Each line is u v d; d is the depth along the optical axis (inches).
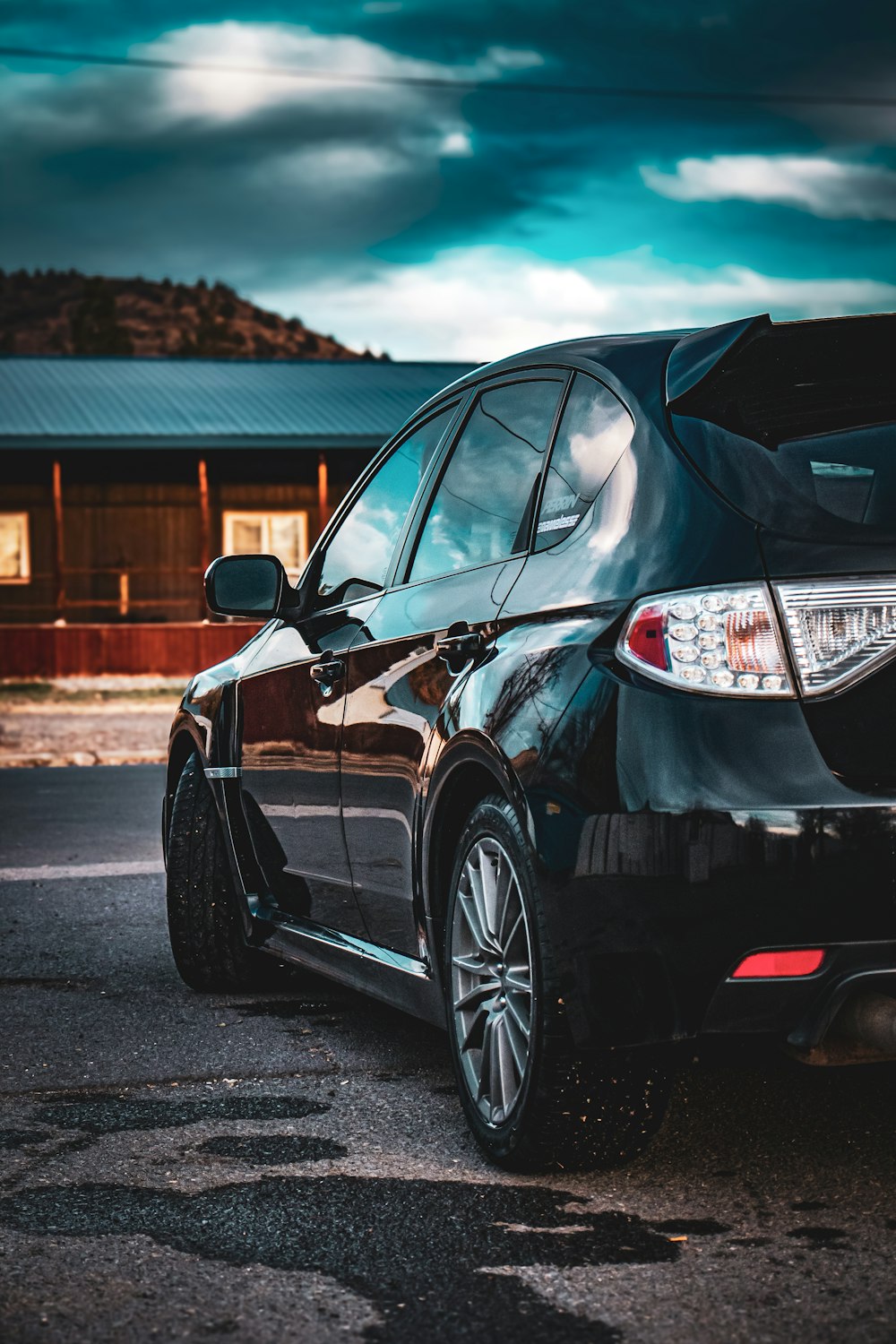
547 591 130.0
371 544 177.2
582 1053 120.3
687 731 113.3
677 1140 137.5
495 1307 104.1
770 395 128.1
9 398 1155.9
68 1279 110.0
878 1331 99.0
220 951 202.5
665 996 114.0
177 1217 121.9
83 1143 141.4
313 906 180.7
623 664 117.7
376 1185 128.3
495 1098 132.2
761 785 111.3
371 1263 111.9
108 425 1074.1
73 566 1168.8
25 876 298.8
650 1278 108.2
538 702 123.4
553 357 149.3
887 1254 111.3
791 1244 113.8
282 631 191.8
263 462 1192.2
